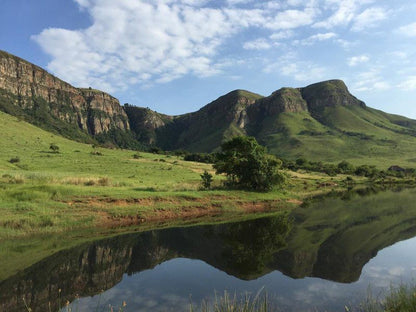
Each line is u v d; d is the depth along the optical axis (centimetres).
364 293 993
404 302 780
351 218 2630
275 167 3897
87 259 1384
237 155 4025
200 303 913
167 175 5878
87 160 7338
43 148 8894
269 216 2738
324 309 861
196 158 11400
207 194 3127
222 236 1912
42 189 2423
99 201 2366
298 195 4375
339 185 7212
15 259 1351
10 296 968
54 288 1047
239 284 1094
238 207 3034
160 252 1542
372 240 1803
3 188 2466
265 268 1292
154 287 1062
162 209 2552
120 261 1375
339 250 1582
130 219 2281
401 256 1463
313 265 1326
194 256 1478
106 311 855
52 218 1928
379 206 3478
